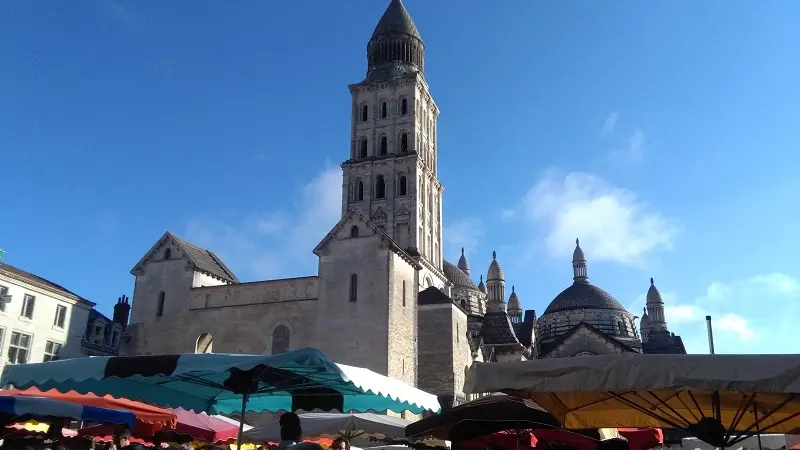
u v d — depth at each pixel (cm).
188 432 2198
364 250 5697
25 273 5781
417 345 6031
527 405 1600
